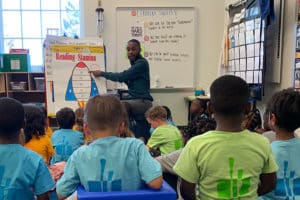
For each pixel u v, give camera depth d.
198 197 1.25
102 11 4.91
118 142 1.22
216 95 1.21
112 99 1.28
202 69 5.11
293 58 3.42
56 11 5.28
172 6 4.98
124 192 1.10
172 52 5.04
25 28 5.31
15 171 1.28
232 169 1.19
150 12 4.97
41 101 5.16
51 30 5.06
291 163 1.35
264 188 1.29
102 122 1.23
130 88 3.99
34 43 5.34
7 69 4.84
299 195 1.35
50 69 4.06
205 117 1.88
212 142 1.20
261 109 4.04
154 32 4.99
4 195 1.26
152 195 1.10
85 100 4.11
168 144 2.65
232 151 1.19
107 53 4.98
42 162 1.36
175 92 5.11
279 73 3.67
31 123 2.15
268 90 3.92
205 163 1.19
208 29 5.05
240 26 4.25
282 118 1.36
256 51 3.81
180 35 5.03
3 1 5.26
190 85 5.09
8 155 1.28
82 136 2.57
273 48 3.78
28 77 4.91
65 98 4.09
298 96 1.38
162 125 2.80
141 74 3.93
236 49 4.38
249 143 1.21
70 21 5.28
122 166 1.19
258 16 3.75
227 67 4.70
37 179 1.33
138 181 1.20
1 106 1.30
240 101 1.20
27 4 5.27
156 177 1.16
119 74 3.97
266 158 1.24
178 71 5.07
